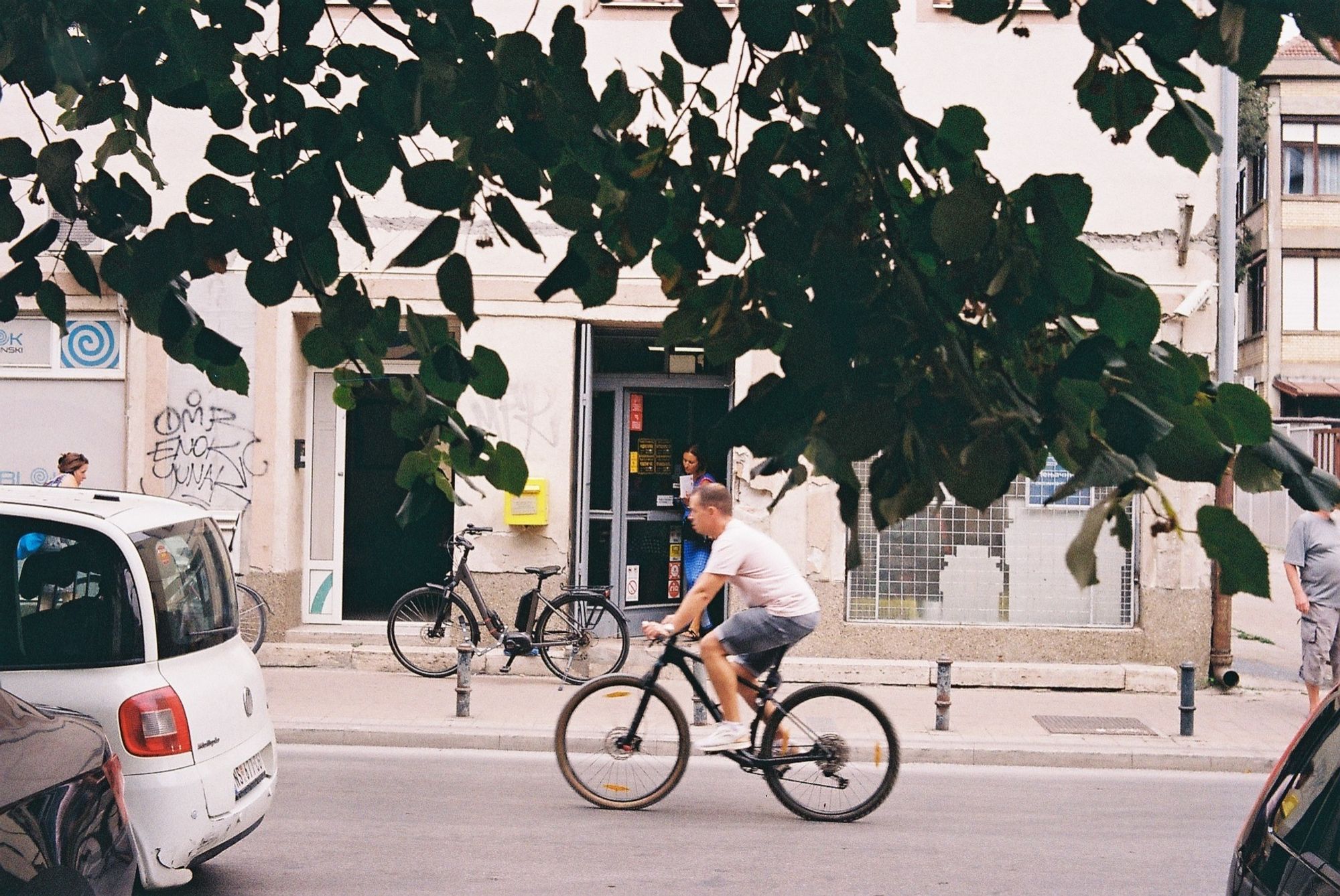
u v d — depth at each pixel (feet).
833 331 5.55
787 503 39.45
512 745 30.63
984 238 5.76
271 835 22.07
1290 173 126.82
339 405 10.21
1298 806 9.04
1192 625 38.75
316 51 9.23
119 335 41.16
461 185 7.99
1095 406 5.48
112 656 16.22
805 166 7.36
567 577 40.16
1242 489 5.86
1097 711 35.45
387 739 30.78
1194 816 25.26
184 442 40.81
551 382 39.83
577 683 37.83
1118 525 5.29
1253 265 131.44
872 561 39.83
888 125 6.82
